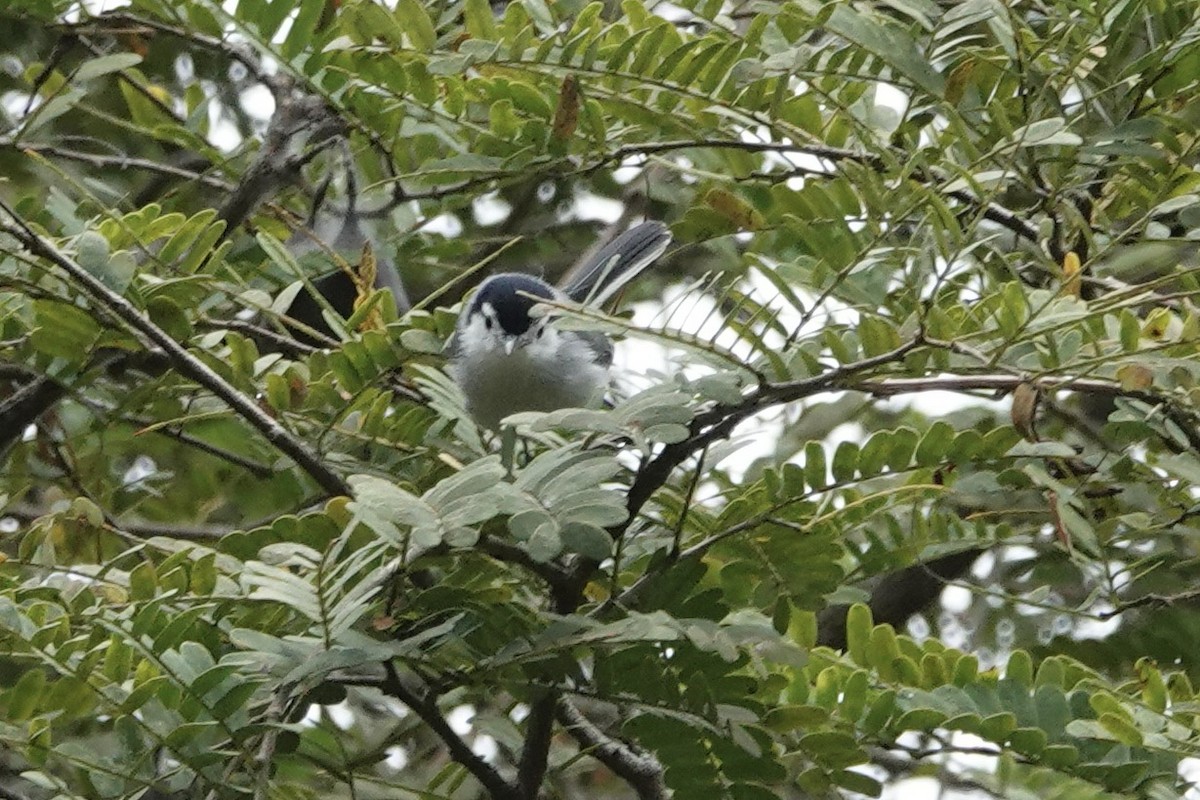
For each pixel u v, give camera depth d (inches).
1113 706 241.0
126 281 308.3
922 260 259.0
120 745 252.1
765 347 254.5
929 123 369.1
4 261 329.7
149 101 457.7
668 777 261.4
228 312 426.0
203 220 329.7
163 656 240.4
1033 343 271.3
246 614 267.0
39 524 313.1
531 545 214.8
